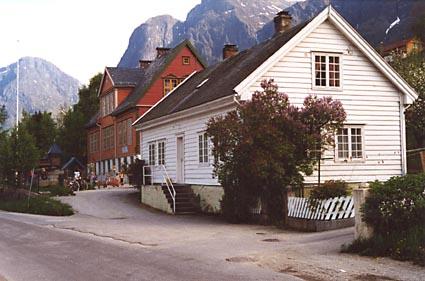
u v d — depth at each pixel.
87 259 13.04
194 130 27.33
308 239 15.10
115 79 50.44
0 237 18.17
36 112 83.31
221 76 28.45
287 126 18.77
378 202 12.48
